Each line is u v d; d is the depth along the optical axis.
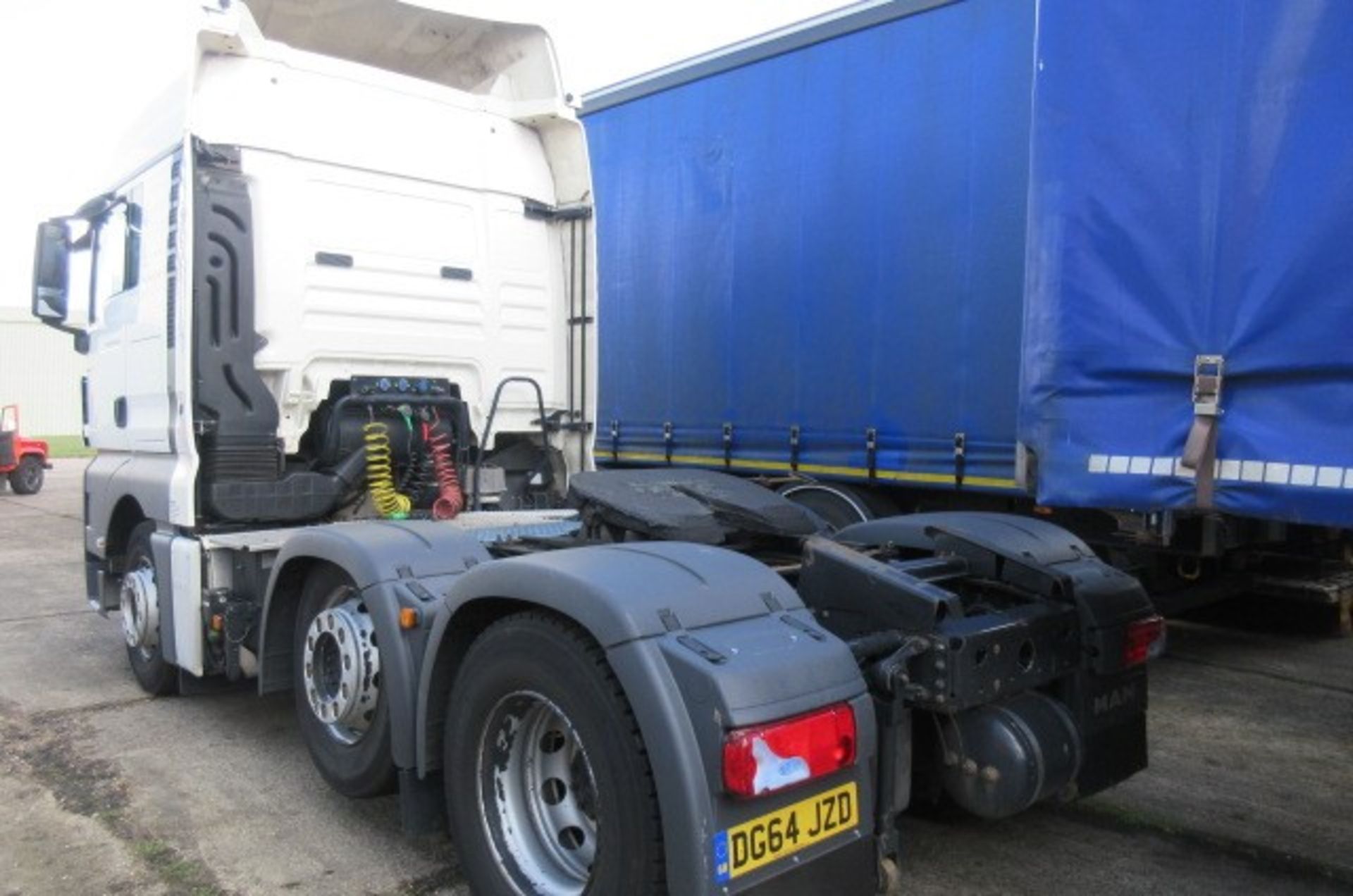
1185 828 3.75
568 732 2.74
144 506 4.91
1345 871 3.41
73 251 5.93
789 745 2.34
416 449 4.94
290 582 3.97
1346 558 5.34
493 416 5.20
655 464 7.83
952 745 3.03
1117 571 3.45
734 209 7.10
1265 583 5.85
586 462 5.54
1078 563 3.42
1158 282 2.82
